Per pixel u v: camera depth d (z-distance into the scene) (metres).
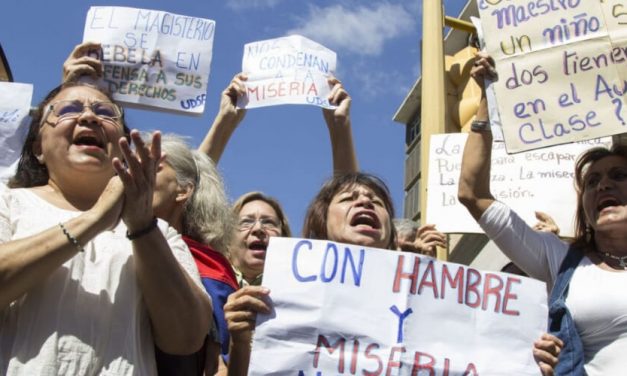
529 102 4.31
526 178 5.50
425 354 3.23
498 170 5.58
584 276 3.85
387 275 3.32
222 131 5.18
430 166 5.75
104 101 3.26
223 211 4.25
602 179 4.05
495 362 3.27
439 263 3.38
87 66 4.38
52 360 2.64
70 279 2.80
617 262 3.94
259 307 3.20
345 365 3.17
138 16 4.77
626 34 4.30
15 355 2.65
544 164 5.52
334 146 5.13
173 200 4.07
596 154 4.25
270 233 5.15
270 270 3.27
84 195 3.15
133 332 2.83
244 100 5.25
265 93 5.22
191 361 3.30
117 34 4.72
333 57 5.37
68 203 3.13
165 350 2.99
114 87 4.65
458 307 3.33
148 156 2.78
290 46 5.33
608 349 3.66
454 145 5.77
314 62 5.29
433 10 6.81
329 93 5.22
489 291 3.38
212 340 3.54
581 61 4.31
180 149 4.21
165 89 4.71
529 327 3.35
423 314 3.29
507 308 3.36
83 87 3.31
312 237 4.08
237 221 4.49
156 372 2.95
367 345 3.21
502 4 4.48
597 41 4.32
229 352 3.35
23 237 2.87
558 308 3.76
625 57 4.28
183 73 4.75
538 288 3.40
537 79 4.33
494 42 4.43
